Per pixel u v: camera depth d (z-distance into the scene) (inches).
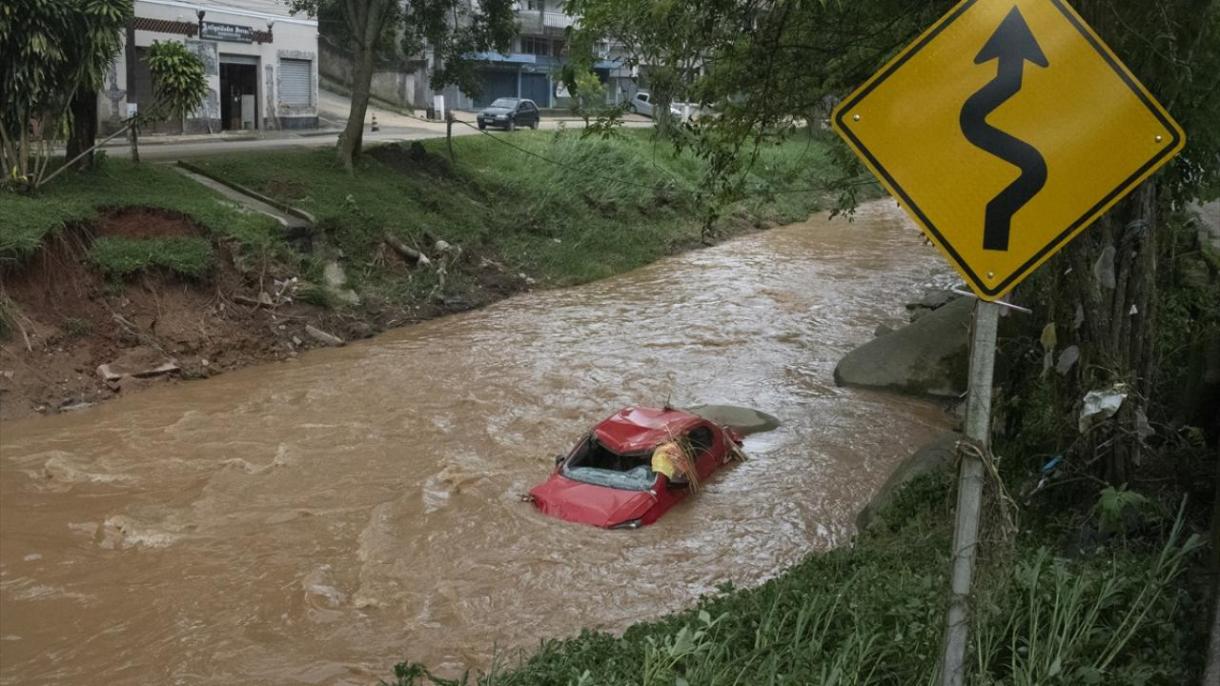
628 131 1594.5
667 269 1184.2
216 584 424.5
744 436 624.1
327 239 926.4
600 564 448.5
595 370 756.6
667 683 205.2
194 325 756.0
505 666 338.3
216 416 637.3
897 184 137.5
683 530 485.4
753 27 459.2
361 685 353.4
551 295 1035.3
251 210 890.1
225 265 812.6
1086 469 318.3
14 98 750.5
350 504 506.3
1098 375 314.7
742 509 511.8
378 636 386.9
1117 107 131.3
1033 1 132.4
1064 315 327.9
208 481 531.8
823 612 240.5
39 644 377.4
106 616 398.0
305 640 383.2
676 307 980.6
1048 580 215.5
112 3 757.9
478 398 680.4
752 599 281.6
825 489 540.7
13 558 444.5
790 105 494.0
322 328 826.2
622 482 507.8
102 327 714.2
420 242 1008.2
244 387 701.3
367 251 952.3
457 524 484.4
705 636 240.8
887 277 1131.9
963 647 142.6
